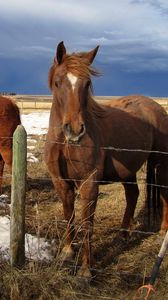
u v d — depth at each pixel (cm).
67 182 494
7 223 584
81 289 423
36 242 504
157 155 639
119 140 536
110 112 557
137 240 590
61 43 449
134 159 571
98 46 461
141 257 520
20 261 417
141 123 601
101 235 593
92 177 467
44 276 405
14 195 406
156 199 645
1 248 470
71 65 439
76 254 512
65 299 398
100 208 719
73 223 508
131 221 613
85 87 439
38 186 859
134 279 460
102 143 495
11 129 748
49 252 488
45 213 676
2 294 391
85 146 458
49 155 482
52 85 478
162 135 642
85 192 466
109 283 447
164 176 636
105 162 519
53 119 474
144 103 648
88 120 466
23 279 398
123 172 555
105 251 542
